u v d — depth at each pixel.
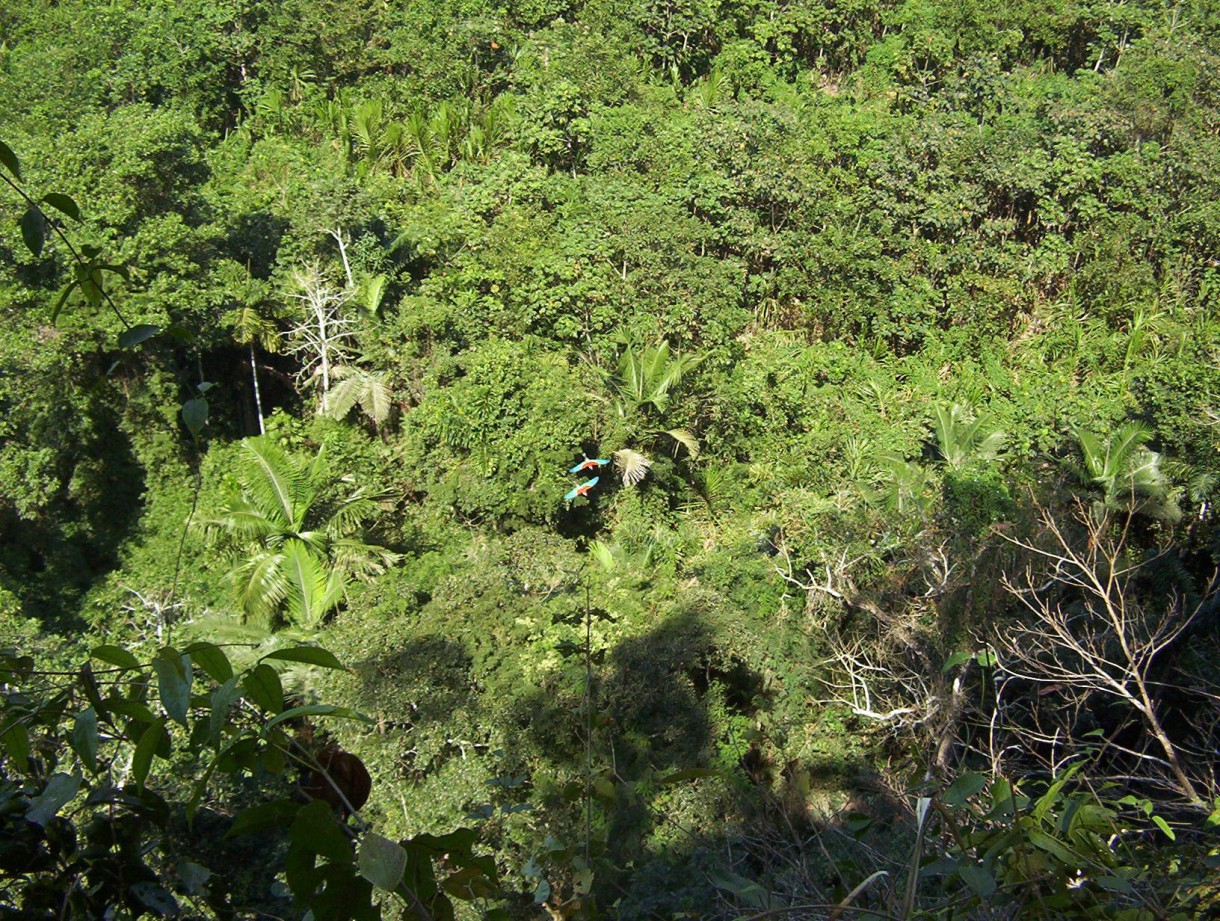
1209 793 6.07
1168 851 3.02
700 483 22.53
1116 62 37.38
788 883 5.59
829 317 28.03
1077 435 19.52
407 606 16.55
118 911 2.44
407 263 25.36
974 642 12.05
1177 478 19.00
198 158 23.22
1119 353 26.91
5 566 21.11
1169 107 31.44
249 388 25.53
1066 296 29.08
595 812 9.66
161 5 33.94
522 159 27.62
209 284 22.53
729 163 28.73
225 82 33.91
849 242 27.73
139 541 21.86
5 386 20.36
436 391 21.62
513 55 34.50
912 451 22.62
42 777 2.55
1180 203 29.67
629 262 25.62
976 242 28.94
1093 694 11.61
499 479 20.58
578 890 3.14
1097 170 29.27
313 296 23.31
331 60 34.34
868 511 16.97
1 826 2.36
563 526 21.83
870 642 14.79
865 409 24.42
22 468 20.83
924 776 3.18
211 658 2.10
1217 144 30.38
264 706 2.09
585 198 27.14
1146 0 37.78
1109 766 7.37
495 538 20.34
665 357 22.06
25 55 31.48
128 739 2.38
